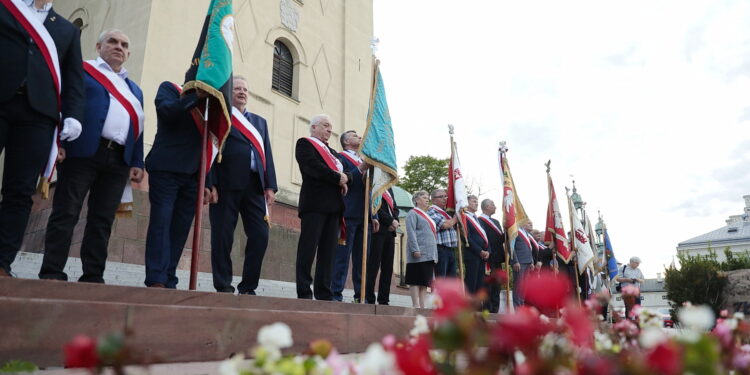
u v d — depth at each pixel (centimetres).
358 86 1616
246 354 346
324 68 1516
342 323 421
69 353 126
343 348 418
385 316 466
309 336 391
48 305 276
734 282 1414
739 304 1382
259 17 1341
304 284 552
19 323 266
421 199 827
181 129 496
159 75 1101
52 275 389
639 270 1446
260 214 554
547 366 131
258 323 359
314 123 628
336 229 578
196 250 442
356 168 712
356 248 707
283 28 1405
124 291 342
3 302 263
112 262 819
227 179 529
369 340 445
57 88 388
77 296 325
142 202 883
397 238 1536
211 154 507
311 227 560
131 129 450
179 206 505
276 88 1380
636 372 133
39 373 247
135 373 179
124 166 446
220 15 503
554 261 1121
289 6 1438
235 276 980
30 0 396
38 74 375
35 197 1004
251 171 553
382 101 721
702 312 156
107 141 431
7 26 369
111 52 467
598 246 2020
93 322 289
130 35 1135
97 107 431
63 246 400
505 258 955
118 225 844
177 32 1153
